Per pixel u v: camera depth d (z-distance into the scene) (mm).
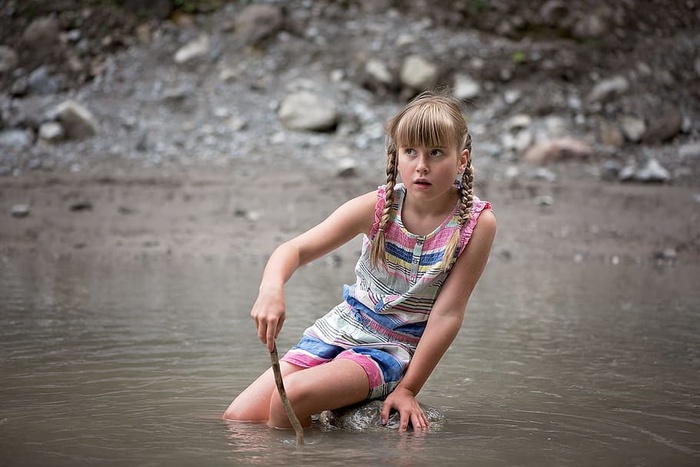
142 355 3531
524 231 7297
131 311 4449
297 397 2570
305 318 4270
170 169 9117
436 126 2619
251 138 10023
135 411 2742
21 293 4902
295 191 8359
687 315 4535
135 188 8367
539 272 5984
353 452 2348
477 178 9000
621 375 3307
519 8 11773
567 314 4531
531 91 10750
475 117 10375
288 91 10664
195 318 4297
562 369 3393
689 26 11758
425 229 2812
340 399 2645
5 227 7086
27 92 10484
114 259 6227
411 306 2842
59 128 9852
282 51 11156
